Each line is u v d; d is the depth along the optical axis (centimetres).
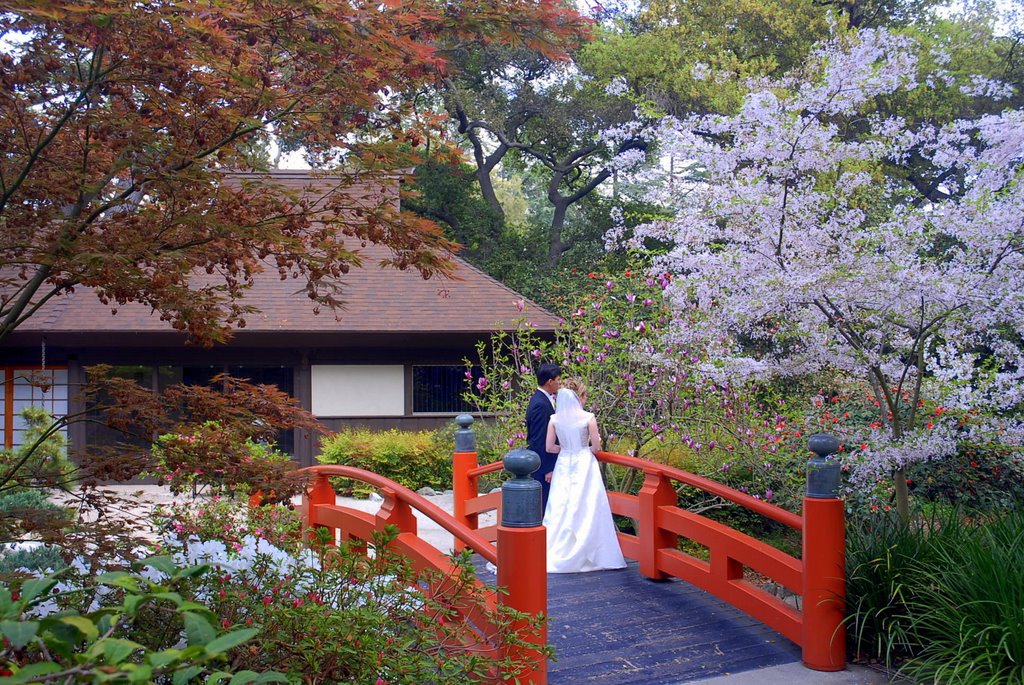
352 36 325
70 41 344
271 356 1538
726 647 484
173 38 318
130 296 345
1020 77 1662
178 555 404
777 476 798
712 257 582
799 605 599
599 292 977
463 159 421
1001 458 837
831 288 537
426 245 371
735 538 521
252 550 468
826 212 588
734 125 602
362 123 365
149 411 355
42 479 354
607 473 895
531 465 391
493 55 2262
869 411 855
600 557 647
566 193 2978
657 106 2152
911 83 632
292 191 380
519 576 384
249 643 281
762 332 633
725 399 816
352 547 525
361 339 1507
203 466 352
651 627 517
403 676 301
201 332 362
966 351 679
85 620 165
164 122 349
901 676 431
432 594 407
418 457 1369
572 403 664
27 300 363
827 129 569
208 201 361
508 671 354
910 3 2153
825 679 433
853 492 707
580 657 467
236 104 362
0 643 194
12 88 352
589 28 384
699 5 2148
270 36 330
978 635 397
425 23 365
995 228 536
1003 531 483
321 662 296
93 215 354
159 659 161
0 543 335
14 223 362
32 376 400
